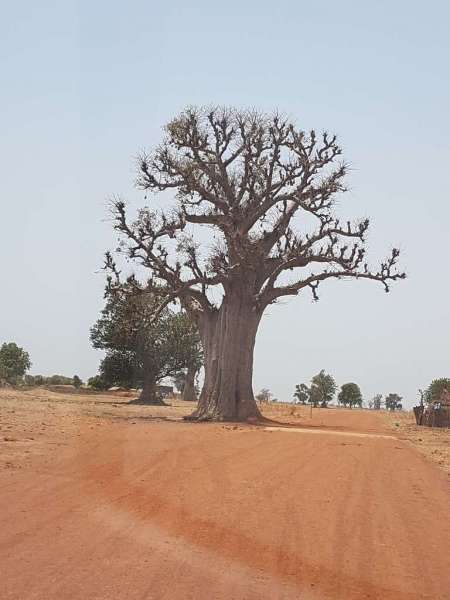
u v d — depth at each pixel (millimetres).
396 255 42594
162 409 53156
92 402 55125
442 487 15305
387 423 60906
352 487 14102
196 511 10875
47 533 8961
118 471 14133
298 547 9289
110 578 7352
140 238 40062
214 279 41031
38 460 15094
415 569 8719
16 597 6594
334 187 42688
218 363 41438
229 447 20828
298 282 42844
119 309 45875
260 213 42406
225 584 7566
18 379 85688
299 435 28938
